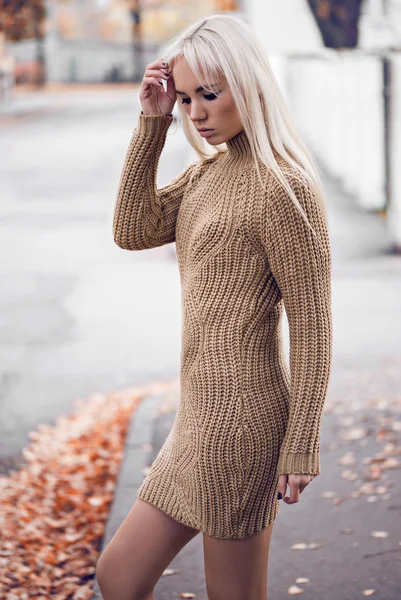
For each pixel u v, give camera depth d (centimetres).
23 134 2548
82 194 1590
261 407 227
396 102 1145
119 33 4444
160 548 238
